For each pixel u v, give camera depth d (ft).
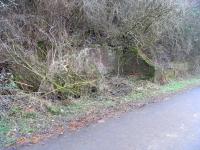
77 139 21.91
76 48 37.63
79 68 34.53
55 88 31.86
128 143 21.47
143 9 45.80
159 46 53.88
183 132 24.25
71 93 33.09
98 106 31.35
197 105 34.27
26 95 28.32
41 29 34.35
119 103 33.30
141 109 31.37
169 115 29.35
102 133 23.35
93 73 36.24
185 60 63.82
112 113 29.22
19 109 26.68
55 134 22.77
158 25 49.01
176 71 56.90
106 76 41.39
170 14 49.39
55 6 36.60
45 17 36.22
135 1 45.11
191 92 43.32
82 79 34.63
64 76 32.91
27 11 35.42
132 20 45.50
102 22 42.60
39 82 31.24
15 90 28.45
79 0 38.86
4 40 31.22
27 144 20.70
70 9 38.27
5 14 32.78
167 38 55.72
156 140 22.24
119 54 46.37
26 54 31.45
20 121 24.90
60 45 34.01
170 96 39.24
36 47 33.63
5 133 22.25
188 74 63.36
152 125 25.84
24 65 31.17
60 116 27.25
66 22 39.14
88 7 39.58
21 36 32.42
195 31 63.67
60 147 20.38
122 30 45.42
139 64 48.62
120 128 24.70
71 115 27.78
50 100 30.25
